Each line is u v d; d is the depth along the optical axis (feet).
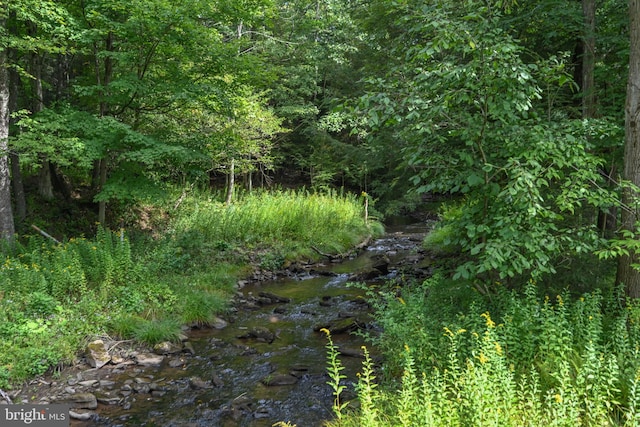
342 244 52.19
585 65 24.35
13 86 36.60
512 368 11.91
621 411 11.62
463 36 15.67
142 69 36.04
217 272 35.19
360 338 24.26
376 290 34.14
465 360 14.57
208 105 36.76
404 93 16.97
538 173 15.11
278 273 40.83
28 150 30.07
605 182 19.51
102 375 19.89
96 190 44.98
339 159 81.20
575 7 24.75
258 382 19.53
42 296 22.56
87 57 43.16
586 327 14.51
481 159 17.46
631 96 16.89
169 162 37.22
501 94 15.90
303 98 78.43
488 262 14.39
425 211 86.38
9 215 30.55
